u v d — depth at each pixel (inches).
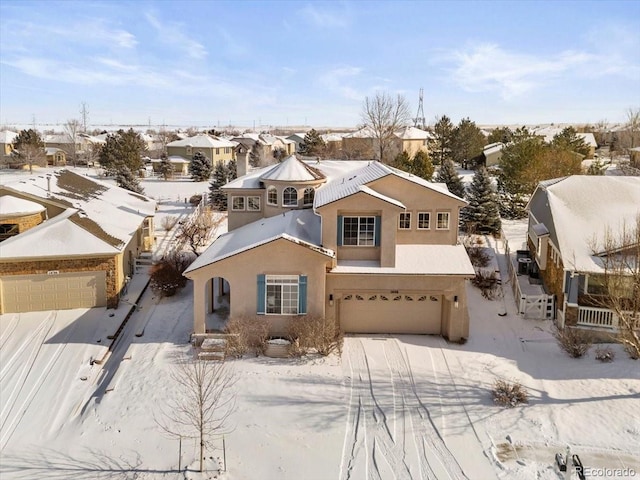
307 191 1146.7
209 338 893.2
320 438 661.3
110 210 1386.6
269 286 901.2
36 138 3531.0
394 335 973.8
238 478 593.0
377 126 3193.9
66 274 1080.2
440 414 711.1
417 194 1019.3
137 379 797.2
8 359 880.3
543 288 1127.0
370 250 948.6
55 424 708.7
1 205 1188.5
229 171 2161.7
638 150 2699.3
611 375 802.2
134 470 608.4
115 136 3272.6
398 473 596.4
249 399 742.5
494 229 1569.9
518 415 705.6
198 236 1534.2
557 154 1815.9
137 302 1143.0
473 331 983.0
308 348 876.6
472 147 2938.0
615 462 606.2
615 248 872.9
